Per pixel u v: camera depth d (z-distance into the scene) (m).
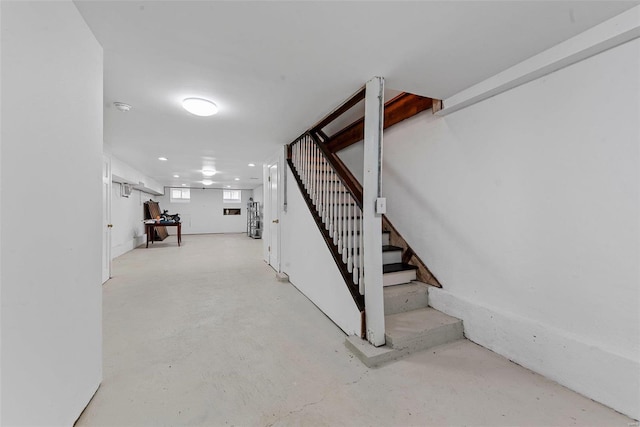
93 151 1.46
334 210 2.79
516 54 1.69
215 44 1.61
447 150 2.43
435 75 1.96
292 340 2.23
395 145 3.07
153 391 1.56
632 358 1.36
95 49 1.50
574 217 1.60
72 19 1.25
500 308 2.01
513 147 1.91
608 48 1.43
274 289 3.69
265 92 2.28
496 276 2.04
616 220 1.43
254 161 5.58
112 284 3.89
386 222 3.20
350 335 2.22
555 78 1.67
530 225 1.82
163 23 1.41
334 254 2.60
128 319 2.63
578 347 1.55
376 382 1.66
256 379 1.69
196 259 5.94
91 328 1.45
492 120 2.05
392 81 2.06
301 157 3.64
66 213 1.20
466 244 2.27
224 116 2.87
